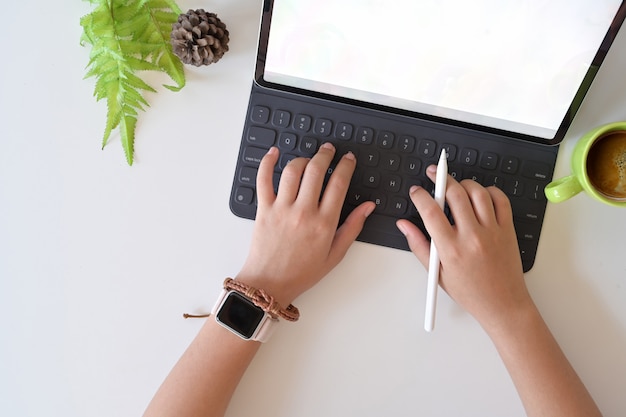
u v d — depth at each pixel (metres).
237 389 0.60
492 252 0.56
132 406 0.60
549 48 0.53
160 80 0.60
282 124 0.59
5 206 0.60
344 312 0.61
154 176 0.60
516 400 0.61
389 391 0.61
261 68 0.56
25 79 0.60
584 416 0.54
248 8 0.60
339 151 0.59
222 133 0.60
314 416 0.61
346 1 0.51
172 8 0.55
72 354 0.60
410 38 0.53
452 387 0.61
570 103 0.55
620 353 0.61
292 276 0.57
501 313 0.56
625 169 0.55
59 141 0.60
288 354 0.60
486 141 0.60
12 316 0.60
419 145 0.59
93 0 0.56
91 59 0.56
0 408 0.60
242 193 0.59
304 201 0.56
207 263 0.60
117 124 0.58
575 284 0.61
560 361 0.56
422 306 0.61
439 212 0.55
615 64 0.61
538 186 0.60
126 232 0.60
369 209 0.58
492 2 0.51
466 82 0.55
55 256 0.60
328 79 0.56
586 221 0.61
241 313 0.54
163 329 0.60
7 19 0.59
